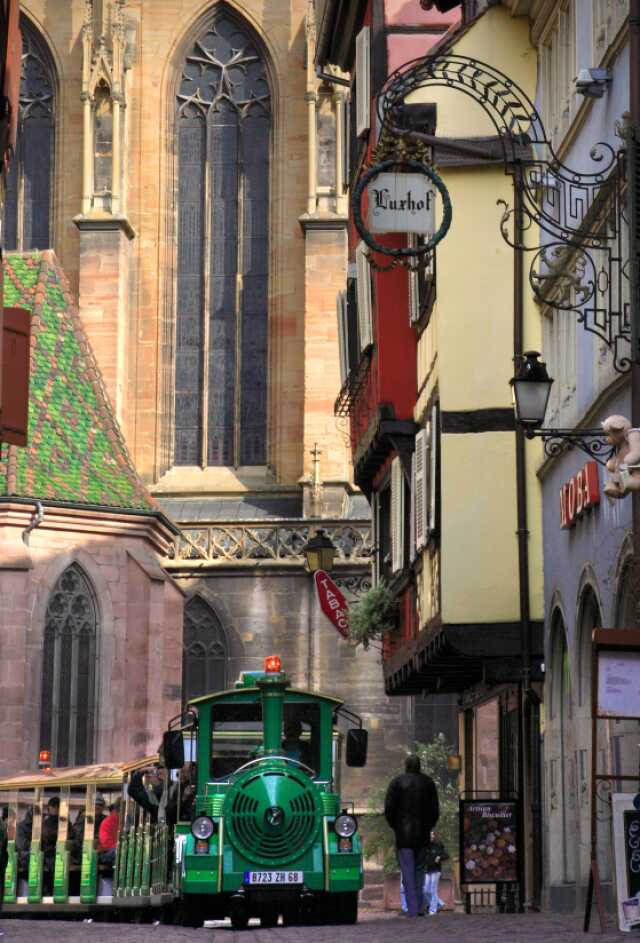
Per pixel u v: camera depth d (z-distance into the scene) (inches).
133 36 4581.7
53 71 4576.8
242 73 4616.1
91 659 3764.8
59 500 3722.9
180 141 4598.9
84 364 4106.8
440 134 1972.2
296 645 4224.9
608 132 1537.9
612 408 1501.0
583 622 1663.4
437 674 2316.7
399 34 2315.5
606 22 1567.4
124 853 2016.5
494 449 1940.2
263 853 1608.0
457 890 3390.7
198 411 4520.2
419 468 2100.1
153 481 4463.6
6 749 3604.8
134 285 4525.1
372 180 1533.0
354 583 4212.6
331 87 4468.5
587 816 1653.5
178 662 3922.2
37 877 2197.3
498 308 1958.7
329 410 4375.0
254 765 1644.9
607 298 1541.6
